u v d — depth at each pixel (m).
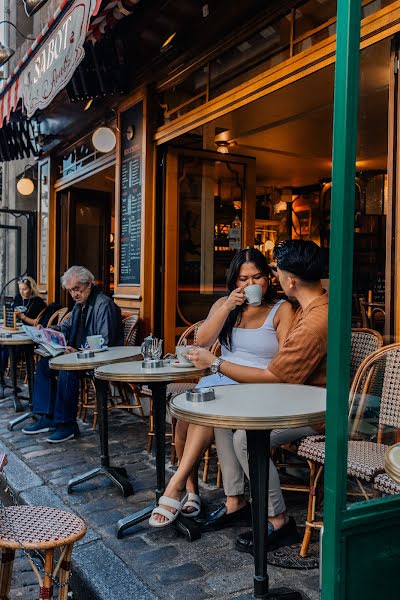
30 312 6.93
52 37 4.70
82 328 4.68
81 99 5.62
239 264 2.99
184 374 2.81
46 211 8.55
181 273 5.64
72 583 2.53
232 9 3.95
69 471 3.80
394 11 2.78
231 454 2.85
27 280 7.06
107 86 5.44
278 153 7.13
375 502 1.61
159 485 2.92
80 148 7.48
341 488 1.55
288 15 3.65
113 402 5.25
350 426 1.88
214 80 4.50
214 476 3.66
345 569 1.56
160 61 4.91
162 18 4.41
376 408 2.29
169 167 5.50
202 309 5.78
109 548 2.66
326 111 5.19
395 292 2.93
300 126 5.82
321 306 2.59
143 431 4.86
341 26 1.52
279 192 9.45
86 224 8.50
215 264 5.88
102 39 4.84
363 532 1.58
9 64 8.98
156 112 5.40
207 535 2.80
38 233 8.92
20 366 7.50
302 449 2.43
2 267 12.18
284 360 2.54
